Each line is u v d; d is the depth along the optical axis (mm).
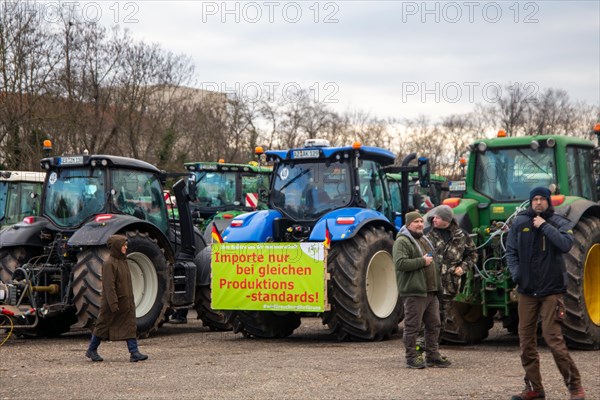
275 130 38406
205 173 20219
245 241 11266
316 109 39625
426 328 8469
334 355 9453
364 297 10984
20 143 26938
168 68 31719
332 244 11102
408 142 42781
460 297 9930
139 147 32750
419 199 12906
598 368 8242
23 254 12000
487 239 10516
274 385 7379
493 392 6969
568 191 10484
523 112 40469
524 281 6668
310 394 6941
